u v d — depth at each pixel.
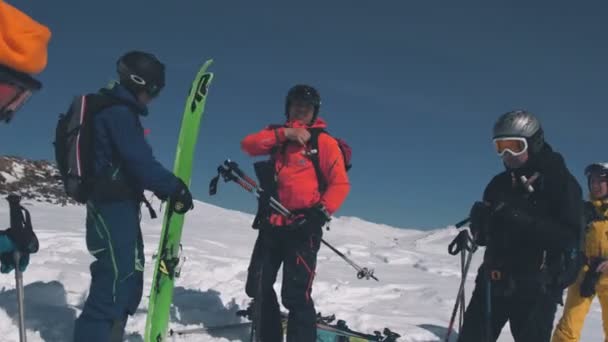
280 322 3.85
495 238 3.24
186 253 8.52
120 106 2.88
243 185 3.50
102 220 2.91
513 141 3.06
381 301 6.62
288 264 3.54
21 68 1.99
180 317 4.77
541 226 2.96
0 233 2.88
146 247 8.58
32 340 3.65
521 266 3.12
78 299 4.86
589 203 4.03
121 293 2.93
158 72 3.00
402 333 5.00
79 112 2.84
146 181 2.89
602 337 5.36
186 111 3.49
